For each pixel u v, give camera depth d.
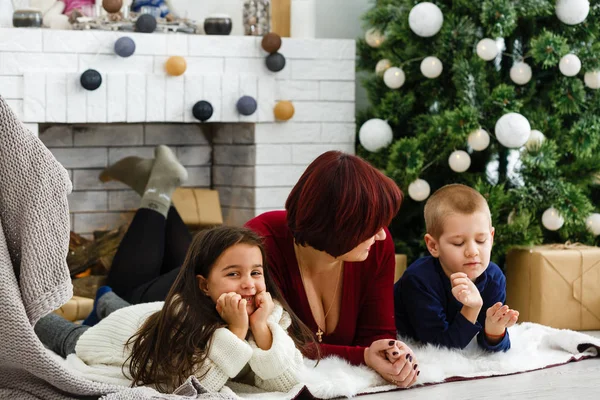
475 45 3.96
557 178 3.86
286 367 2.30
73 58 3.94
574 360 2.84
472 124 3.74
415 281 2.77
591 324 3.72
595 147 3.92
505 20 3.74
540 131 3.88
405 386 2.43
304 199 2.33
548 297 3.65
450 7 4.12
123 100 4.02
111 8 4.03
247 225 2.58
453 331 2.70
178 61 4.04
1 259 1.91
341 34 4.64
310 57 4.39
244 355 2.25
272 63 4.25
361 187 2.29
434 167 4.09
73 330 2.90
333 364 2.47
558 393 2.40
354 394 2.33
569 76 3.85
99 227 4.51
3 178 1.95
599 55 3.79
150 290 3.51
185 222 4.38
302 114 4.39
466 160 3.84
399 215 4.19
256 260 2.36
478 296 2.61
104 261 4.02
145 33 4.06
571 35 3.94
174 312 2.30
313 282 2.61
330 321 2.64
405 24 4.12
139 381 2.30
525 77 3.86
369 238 2.35
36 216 1.94
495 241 3.71
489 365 2.65
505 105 3.77
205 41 4.18
